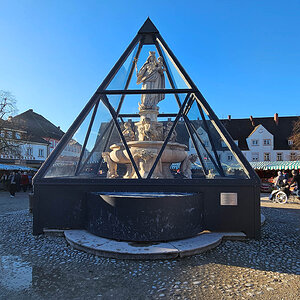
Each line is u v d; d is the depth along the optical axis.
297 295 3.19
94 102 6.74
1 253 4.80
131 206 4.90
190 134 9.20
